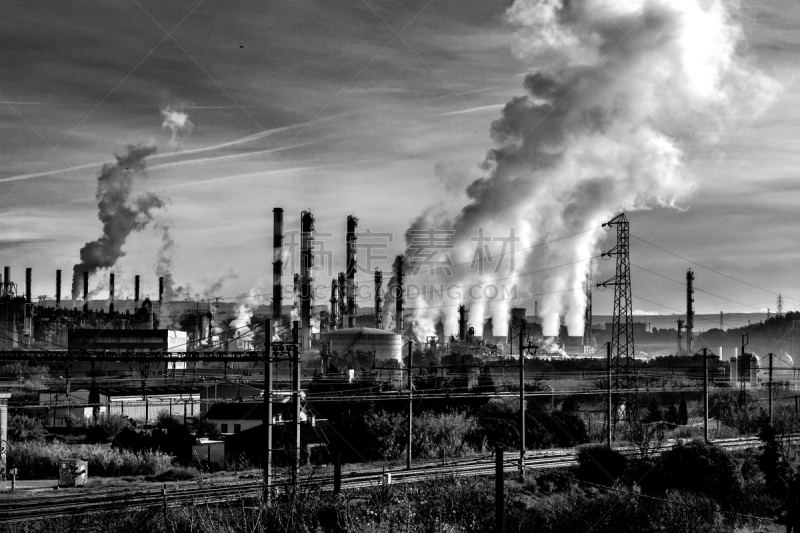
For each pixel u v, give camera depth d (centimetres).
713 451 5559
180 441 6694
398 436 6494
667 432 7544
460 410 7606
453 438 6612
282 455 5234
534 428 7231
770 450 4444
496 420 7269
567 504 4688
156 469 5747
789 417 7938
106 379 8275
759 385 10944
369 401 7300
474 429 6962
